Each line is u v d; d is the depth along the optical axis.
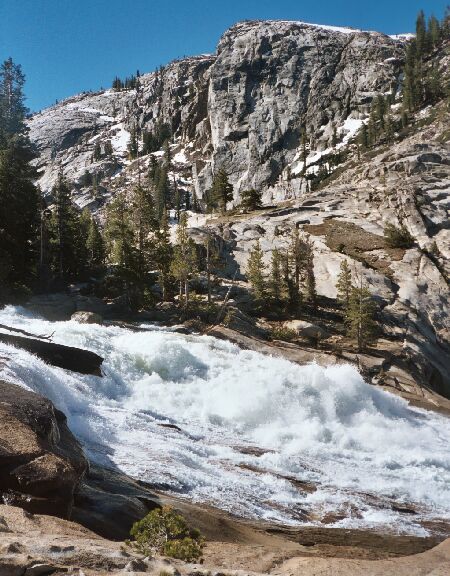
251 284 61.97
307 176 136.62
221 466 16.75
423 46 170.50
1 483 9.31
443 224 73.50
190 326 50.09
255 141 157.38
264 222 77.81
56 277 63.47
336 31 182.12
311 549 11.15
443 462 22.86
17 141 70.12
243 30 178.88
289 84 164.25
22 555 5.04
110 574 4.88
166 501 12.04
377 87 158.00
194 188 158.12
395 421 29.69
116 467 14.24
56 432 12.09
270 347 48.03
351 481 18.16
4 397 12.39
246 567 7.65
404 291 60.84
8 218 56.84
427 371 51.19
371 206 80.75
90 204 158.12
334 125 153.88
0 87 103.12
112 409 21.14
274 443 22.75
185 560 6.24
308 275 60.91
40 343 24.56
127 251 56.97
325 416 27.62
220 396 26.86
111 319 52.84
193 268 59.78
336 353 49.06
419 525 14.43
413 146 95.81
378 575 7.12
